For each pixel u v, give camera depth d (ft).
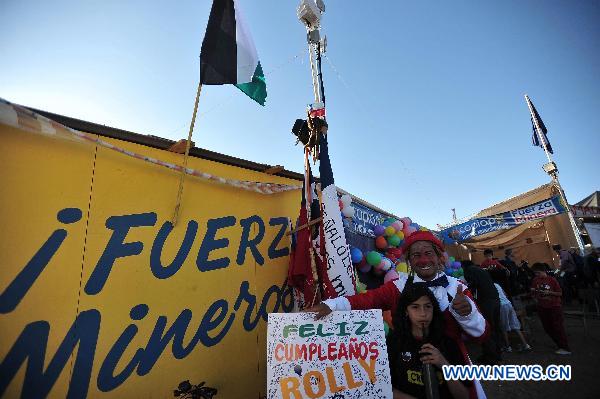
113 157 9.87
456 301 6.30
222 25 10.95
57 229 8.52
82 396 8.16
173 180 11.07
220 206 12.24
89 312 8.64
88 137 8.43
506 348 20.15
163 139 10.77
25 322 7.72
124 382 8.84
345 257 11.96
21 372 7.50
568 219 41.16
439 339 6.25
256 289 12.57
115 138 9.97
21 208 8.07
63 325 8.21
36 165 8.46
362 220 18.75
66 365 8.09
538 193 40.52
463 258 49.32
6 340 7.45
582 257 34.50
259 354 11.96
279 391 7.07
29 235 8.08
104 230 9.30
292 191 15.55
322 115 13.94
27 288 7.86
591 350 18.61
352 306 8.04
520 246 44.83
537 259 43.16
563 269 35.65
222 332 11.15
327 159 13.44
